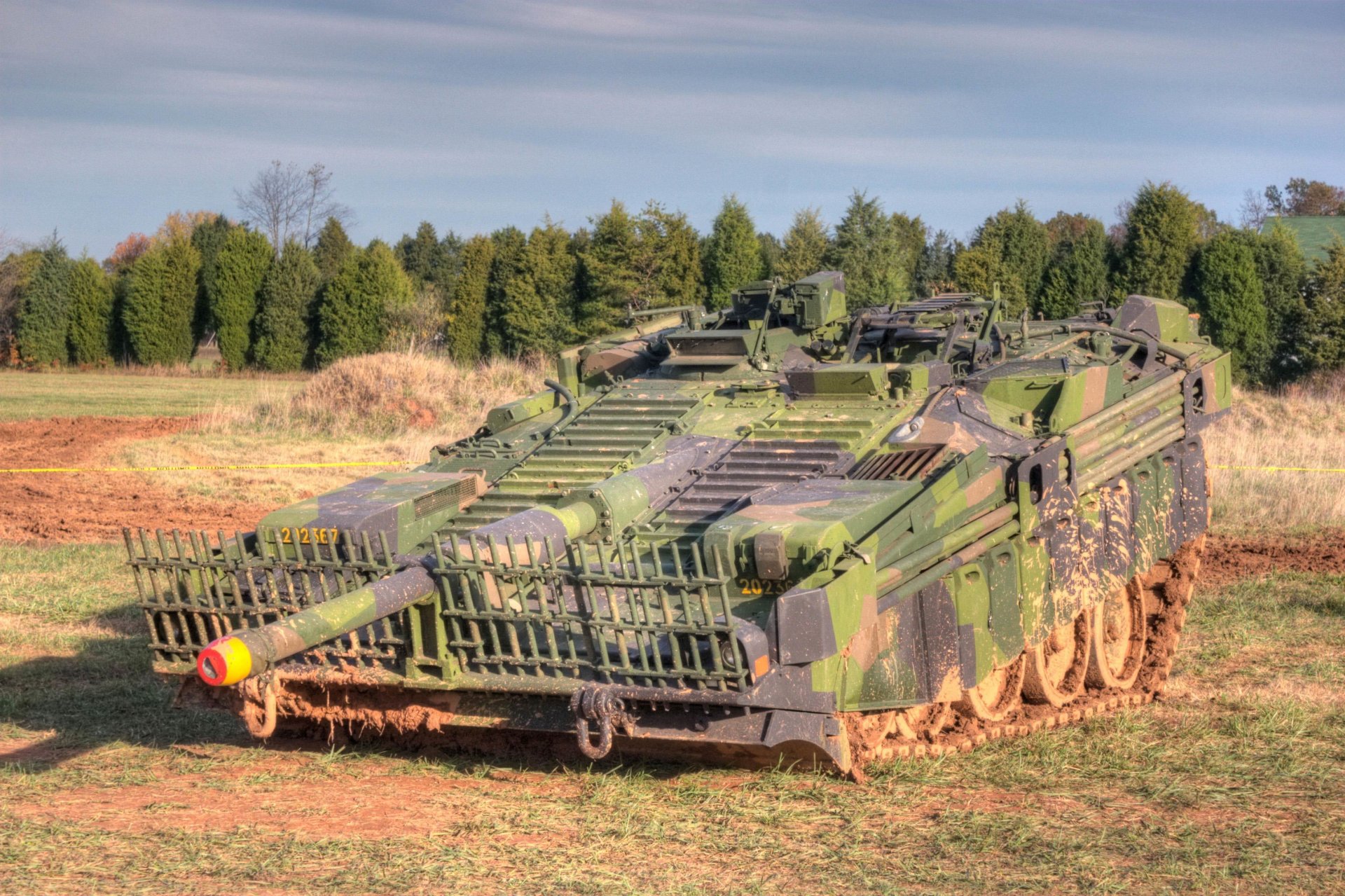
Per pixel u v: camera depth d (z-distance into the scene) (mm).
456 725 8945
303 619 7727
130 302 62812
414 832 7980
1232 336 38719
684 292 48125
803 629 7879
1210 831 8070
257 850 7613
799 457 10344
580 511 9570
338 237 83562
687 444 10938
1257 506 21781
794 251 44500
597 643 8156
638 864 7383
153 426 35156
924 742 9711
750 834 7848
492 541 8430
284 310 60000
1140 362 12789
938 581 9164
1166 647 12641
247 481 25531
